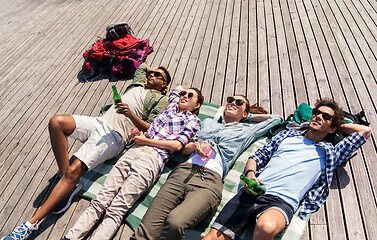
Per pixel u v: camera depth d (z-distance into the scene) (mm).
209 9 5391
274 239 2047
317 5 5016
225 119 2822
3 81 4375
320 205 2189
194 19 5129
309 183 2164
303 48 4055
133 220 2281
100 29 5293
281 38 4320
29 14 6434
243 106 2781
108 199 2309
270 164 2299
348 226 2109
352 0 5059
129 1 6188
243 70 3816
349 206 2223
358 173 2439
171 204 2145
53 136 2436
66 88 4000
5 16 6551
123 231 2256
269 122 2799
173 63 4105
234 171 2545
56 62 4602
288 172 2170
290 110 3154
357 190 2322
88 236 2258
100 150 2500
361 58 3754
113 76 4023
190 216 1934
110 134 2617
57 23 5809
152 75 3174
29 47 5156
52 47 5023
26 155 3104
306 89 3389
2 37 5641
